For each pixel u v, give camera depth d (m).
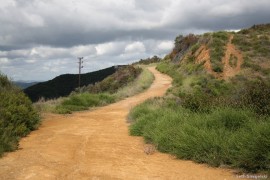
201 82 31.69
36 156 8.45
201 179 6.64
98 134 12.21
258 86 11.52
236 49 42.75
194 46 49.66
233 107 11.19
